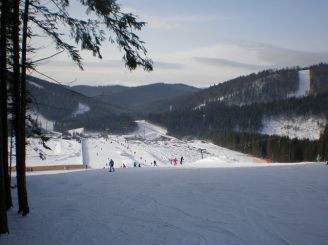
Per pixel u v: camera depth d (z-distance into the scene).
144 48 12.08
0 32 11.53
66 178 24.95
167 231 10.19
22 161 12.30
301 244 8.69
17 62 11.55
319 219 10.86
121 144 124.62
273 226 10.23
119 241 9.46
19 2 11.50
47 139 16.77
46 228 10.86
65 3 11.77
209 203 13.75
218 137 144.12
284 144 96.81
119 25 11.74
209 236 9.56
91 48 12.22
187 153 107.94
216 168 30.61
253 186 17.66
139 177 23.95
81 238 9.83
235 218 11.30
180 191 16.94
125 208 13.51
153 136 165.50
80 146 104.88
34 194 17.89
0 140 9.77
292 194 15.06
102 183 21.39
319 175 22.23
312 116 174.25
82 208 13.78
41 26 11.91
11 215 12.48
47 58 11.71
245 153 115.00
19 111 11.88
